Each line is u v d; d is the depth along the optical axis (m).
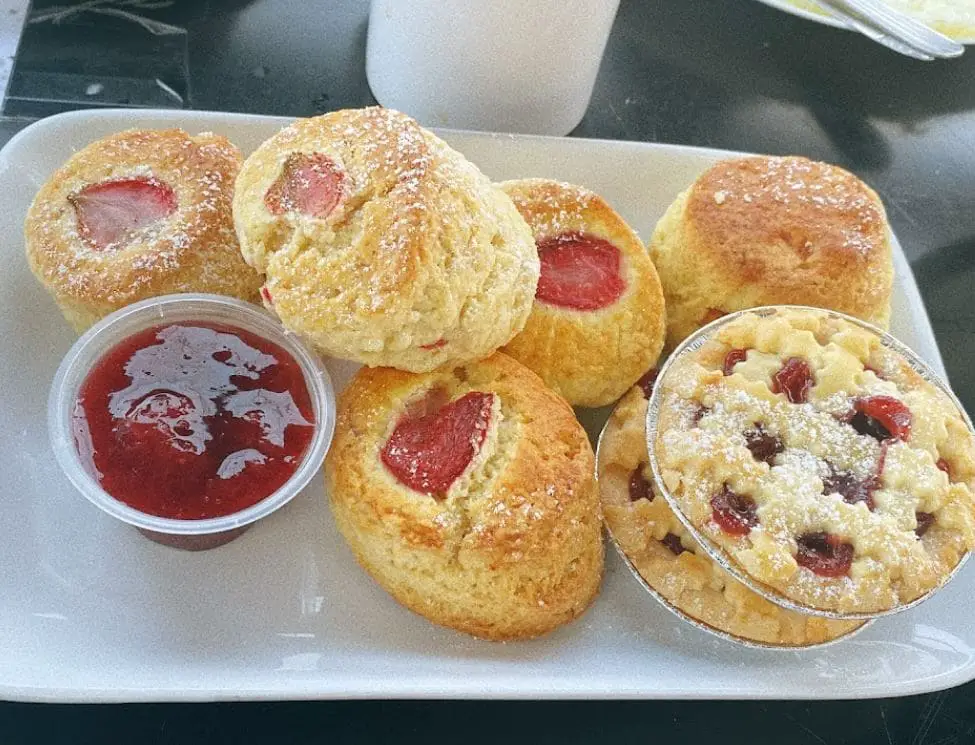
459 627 0.21
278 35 0.32
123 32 0.31
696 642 0.22
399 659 0.21
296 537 0.22
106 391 0.20
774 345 0.22
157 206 0.23
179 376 0.21
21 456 0.22
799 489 0.20
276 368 0.21
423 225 0.20
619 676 0.21
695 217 0.26
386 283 0.19
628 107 0.34
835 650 0.22
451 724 0.21
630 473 0.23
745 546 0.19
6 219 0.24
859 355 0.22
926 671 0.22
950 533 0.20
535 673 0.20
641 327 0.24
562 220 0.25
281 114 0.30
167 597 0.21
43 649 0.19
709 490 0.20
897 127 0.36
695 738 0.22
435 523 0.20
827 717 0.22
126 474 0.19
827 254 0.25
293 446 0.21
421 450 0.21
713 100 0.35
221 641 0.20
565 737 0.21
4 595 0.20
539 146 0.28
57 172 0.23
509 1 0.25
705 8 0.38
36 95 0.29
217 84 0.31
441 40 0.27
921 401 0.21
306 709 0.20
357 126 0.21
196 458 0.20
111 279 0.21
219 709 0.20
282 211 0.21
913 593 0.19
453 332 0.21
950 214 0.34
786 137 0.35
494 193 0.23
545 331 0.24
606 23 0.28
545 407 0.22
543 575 0.21
